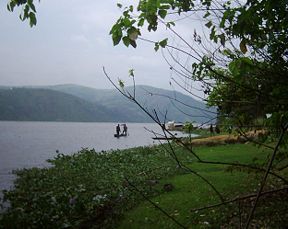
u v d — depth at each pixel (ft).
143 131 342.85
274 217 24.11
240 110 14.05
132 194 37.76
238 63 10.48
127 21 12.17
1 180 56.49
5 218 30.37
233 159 53.72
